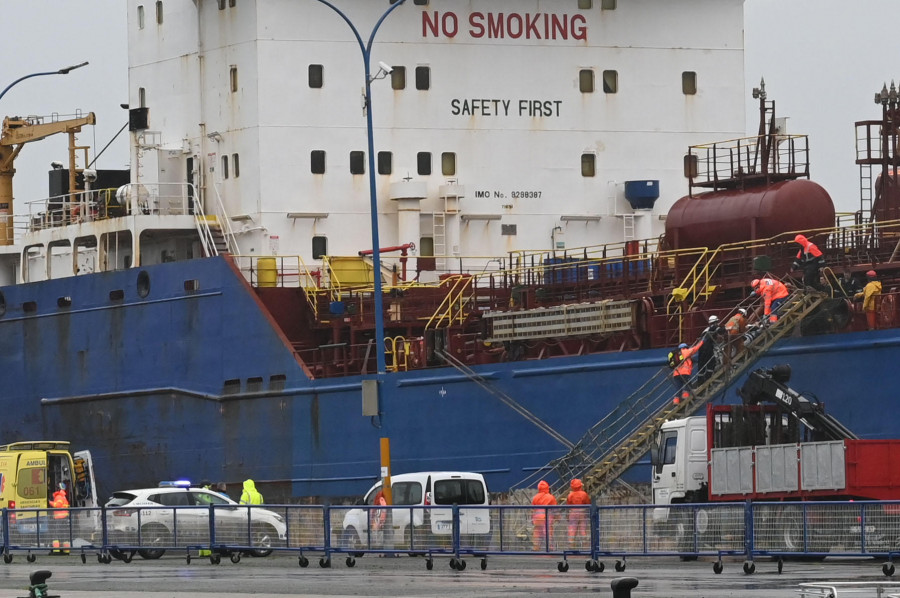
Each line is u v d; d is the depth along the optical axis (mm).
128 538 83312
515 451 105375
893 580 60969
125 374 127125
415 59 125562
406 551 75688
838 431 82250
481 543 74188
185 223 126188
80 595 60094
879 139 115625
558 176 127375
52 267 146125
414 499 88812
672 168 129000
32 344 134375
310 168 123812
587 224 127688
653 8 129000
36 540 86375
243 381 118500
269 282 120125
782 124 126938
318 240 124250
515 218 126750
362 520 76875
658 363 98562
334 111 124438
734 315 98375
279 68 123500
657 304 107688
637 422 99125
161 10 132750
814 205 104438
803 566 71250
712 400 94938
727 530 68875
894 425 89562
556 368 103562
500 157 126750
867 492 74250
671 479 84688
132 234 127375
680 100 129250
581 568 74250
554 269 116062
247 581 66938
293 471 115625
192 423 122250
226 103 126500
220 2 126750
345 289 119625
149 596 59188
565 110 127688
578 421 102500
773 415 83625
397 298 118875
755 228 104375
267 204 123125
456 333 111875
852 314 93000
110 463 128375
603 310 103000
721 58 130000
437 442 109188
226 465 119938
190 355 122250
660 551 70312
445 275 120562
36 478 106062
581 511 72375
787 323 93625
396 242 125250
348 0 124438
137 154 128250
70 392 131250
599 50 128250
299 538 78812
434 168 125750
